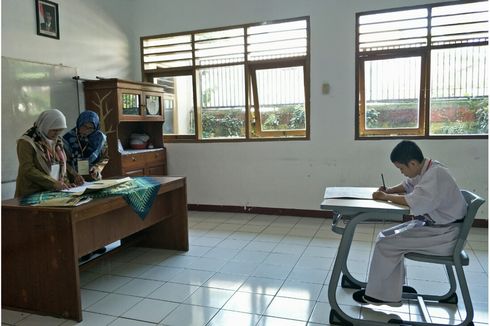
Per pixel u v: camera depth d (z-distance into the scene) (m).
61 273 2.46
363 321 2.27
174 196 3.70
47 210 2.44
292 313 2.46
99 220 2.92
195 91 5.29
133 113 4.79
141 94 4.88
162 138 5.38
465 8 4.09
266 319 2.39
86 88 4.61
